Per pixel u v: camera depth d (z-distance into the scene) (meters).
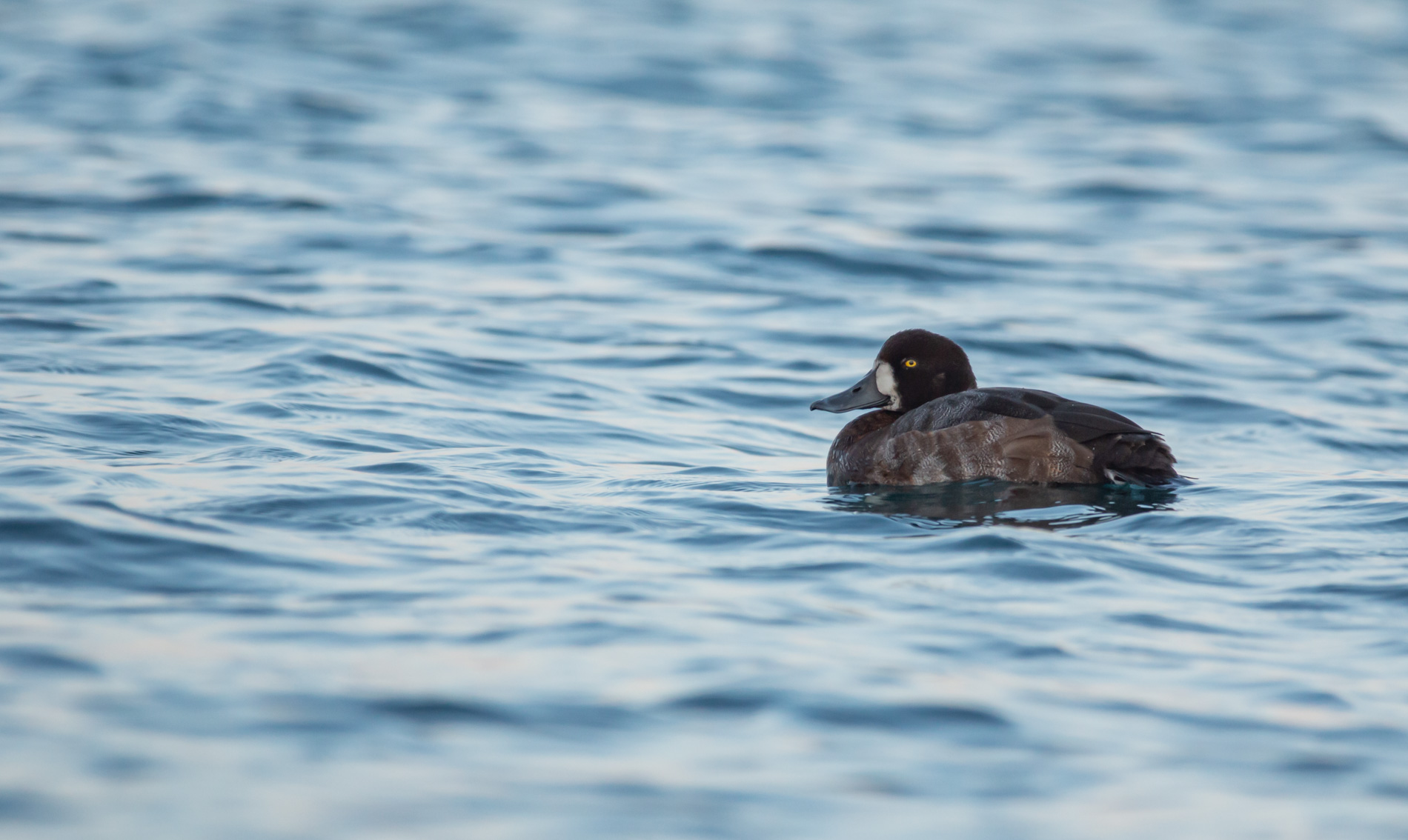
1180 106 36.75
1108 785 5.59
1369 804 5.45
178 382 13.36
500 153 28.91
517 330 16.89
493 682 6.38
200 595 7.51
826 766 5.68
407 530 9.02
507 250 21.30
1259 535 9.44
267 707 6.00
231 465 10.48
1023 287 20.44
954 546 9.01
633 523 9.55
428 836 4.98
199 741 5.66
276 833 4.96
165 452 10.84
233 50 38.34
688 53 41.62
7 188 23.44
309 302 17.56
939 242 23.02
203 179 24.67
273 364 14.10
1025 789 5.54
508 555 8.59
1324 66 42.97
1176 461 12.45
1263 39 47.88
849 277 20.77
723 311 18.56
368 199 24.11
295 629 7.00
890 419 12.14
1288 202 26.59
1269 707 6.43
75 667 6.33
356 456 11.00
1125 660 7.03
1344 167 29.91
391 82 36.06
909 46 44.81
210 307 16.89
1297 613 7.82
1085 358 16.83
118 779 5.30
